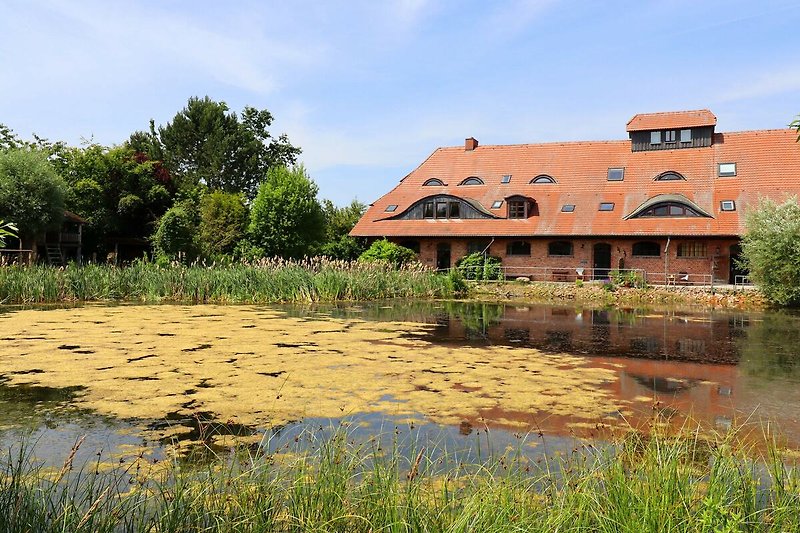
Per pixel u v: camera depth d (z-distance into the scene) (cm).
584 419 680
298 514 392
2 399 741
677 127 3566
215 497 415
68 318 1512
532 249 3378
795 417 704
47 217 3209
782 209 2372
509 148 4006
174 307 1836
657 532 362
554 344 1239
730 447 519
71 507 390
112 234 4319
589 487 417
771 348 1216
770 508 401
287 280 2159
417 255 3578
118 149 4388
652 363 1038
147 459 537
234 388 802
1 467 508
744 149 3447
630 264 3225
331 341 1205
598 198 3459
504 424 655
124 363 957
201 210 4425
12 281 1934
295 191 4131
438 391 800
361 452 542
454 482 455
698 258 3108
